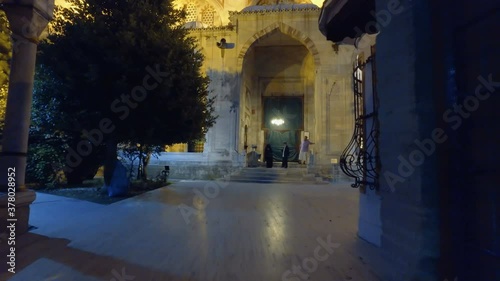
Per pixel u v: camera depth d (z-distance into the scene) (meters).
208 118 10.20
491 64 1.72
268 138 19.84
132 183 10.33
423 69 2.18
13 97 4.07
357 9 3.63
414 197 2.17
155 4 8.52
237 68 15.53
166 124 8.27
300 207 6.63
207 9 18.97
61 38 7.52
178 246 3.65
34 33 4.20
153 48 7.63
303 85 19.92
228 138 15.02
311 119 19.48
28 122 4.19
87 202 6.91
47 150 9.23
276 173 13.78
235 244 3.76
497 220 1.66
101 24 7.30
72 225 4.64
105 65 7.31
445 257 1.95
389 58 2.55
